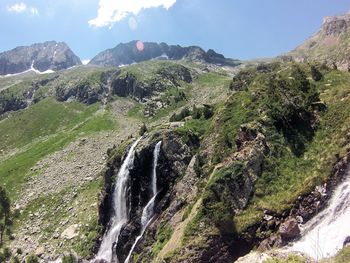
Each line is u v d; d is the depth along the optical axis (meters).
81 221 91.56
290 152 49.41
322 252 37.94
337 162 44.84
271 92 57.69
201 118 75.44
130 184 72.31
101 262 70.81
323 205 42.78
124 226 70.19
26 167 131.75
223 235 45.56
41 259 84.62
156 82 194.62
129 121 162.88
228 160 52.81
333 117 50.00
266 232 43.53
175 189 62.59
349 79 57.16
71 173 118.50
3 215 102.81
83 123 170.00
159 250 53.09
